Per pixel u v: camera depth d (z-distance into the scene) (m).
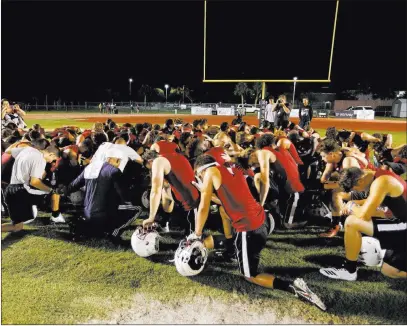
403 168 3.93
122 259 3.60
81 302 2.87
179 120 8.30
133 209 3.94
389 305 2.87
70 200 5.37
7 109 10.28
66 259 3.57
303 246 3.98
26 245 3.88
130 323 2.63
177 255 3.19
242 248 2.95
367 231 3.11
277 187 4.55
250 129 6.82
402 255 3.03
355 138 5.97
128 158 4.07
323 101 40.03
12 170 4.06
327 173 4.47
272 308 2.82
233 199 2.94
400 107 29.34
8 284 3.11
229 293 3.02
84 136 5.94
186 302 2.89
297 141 5.60
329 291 3.05
